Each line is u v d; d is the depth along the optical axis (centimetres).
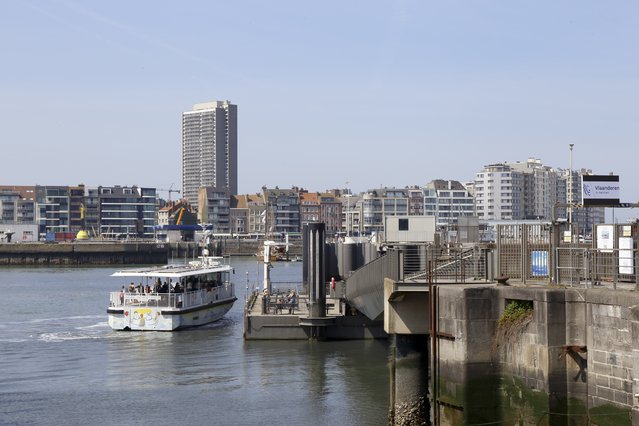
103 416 4281
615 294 2825
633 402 2673
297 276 17038
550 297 3005
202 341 6544
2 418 4250
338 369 5334
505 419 3225
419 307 3934
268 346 6209
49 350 6231
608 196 3512
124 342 6575
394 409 4141
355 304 5941
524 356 3116
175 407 4447
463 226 6631
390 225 7300
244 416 4262
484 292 3281
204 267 8081
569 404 2984
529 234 3759
